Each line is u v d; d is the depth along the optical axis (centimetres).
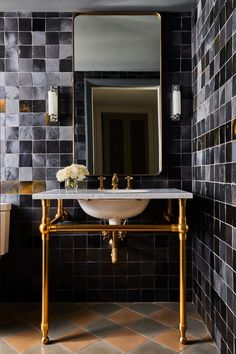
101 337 180
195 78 218
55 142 229
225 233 155
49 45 228
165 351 166
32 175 228
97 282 229
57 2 214
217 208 168
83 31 227
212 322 178
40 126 228
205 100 192
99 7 221
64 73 228
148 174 227
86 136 227
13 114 227
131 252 229
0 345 173
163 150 228
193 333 183
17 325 196
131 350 167
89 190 211
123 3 216
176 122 228
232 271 145
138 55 227
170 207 219
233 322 143
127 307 220
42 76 228
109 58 227
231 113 145
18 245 229
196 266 217
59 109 228
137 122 227
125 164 227
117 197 164
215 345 171
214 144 173
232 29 143
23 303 228
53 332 185
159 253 229
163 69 228
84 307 220
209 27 182
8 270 228
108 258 229
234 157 141
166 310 215
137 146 227
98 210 180
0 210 211
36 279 229
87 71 227
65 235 229
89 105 227
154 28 226
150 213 229
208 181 186
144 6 220
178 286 229
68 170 193
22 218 228
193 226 225
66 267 229
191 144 228
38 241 229
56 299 229
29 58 228
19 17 227
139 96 227
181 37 228
